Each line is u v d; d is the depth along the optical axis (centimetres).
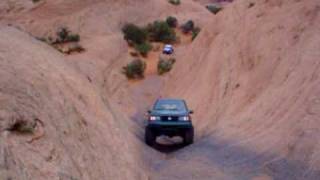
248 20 2803
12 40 1044
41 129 717
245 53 2486
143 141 1788
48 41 5934
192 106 2603
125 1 7712
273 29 2408
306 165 1181
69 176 695
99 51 5322
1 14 7212
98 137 962
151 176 1233
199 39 3659
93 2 7312
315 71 1722
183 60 3859
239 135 1672
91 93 1160
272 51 2238
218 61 2748
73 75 1148
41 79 885
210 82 2639
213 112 2250
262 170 1241
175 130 1716
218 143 1644
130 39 6456
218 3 11219
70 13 7012
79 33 6431
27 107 732
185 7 8725
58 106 853
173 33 7038
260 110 1830
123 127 1506
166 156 1564
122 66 5188
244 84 2231
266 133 1558
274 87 1936
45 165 653
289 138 1402
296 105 1617
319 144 1246
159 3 8362
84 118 957
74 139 817
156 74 5122
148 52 6062
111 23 6988
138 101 3625
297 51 2009
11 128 652
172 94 3394
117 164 966
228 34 2969
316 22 2120
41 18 6950
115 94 3441
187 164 1393
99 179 817
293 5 2450
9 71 809
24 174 596
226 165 1338
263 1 2828
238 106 2077
